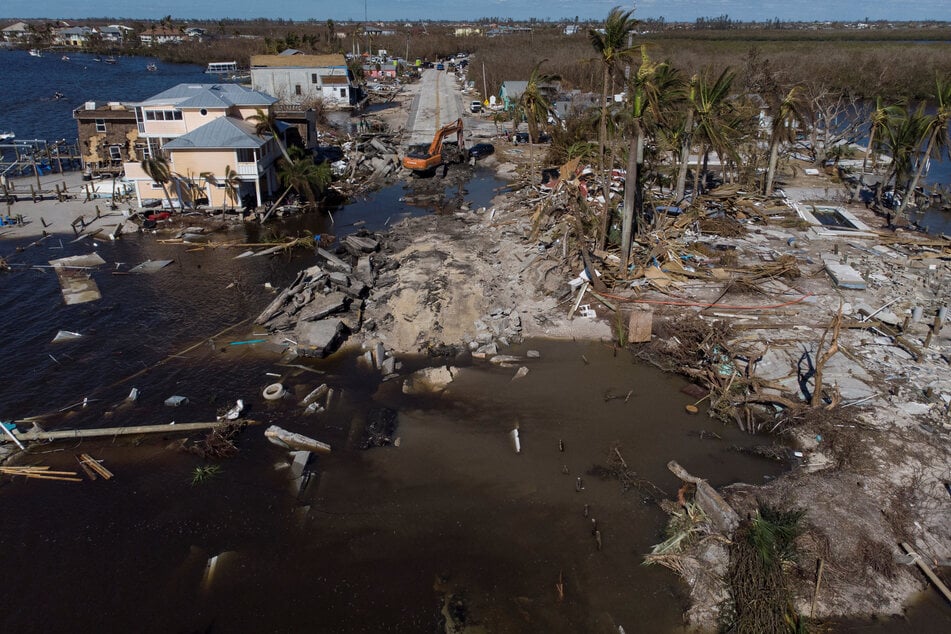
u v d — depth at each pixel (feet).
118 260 112.16
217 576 50.75
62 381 75.92
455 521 55.83
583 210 112.06
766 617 44.09
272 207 135.95
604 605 47.78
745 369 74.90
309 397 72.64
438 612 47.55
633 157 90.33
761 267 99.19
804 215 126.11
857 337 81.05
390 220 136.77
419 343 83.92
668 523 55.01
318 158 176.86
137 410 70.74
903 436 62.85
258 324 88.48
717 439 65.62
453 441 65.87
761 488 56.49
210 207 134.31
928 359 75.77
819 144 186.91
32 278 104.06
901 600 47.11
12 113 257.14
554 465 62.34
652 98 89.56
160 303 96.07
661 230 111.04
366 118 241.96
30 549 53.26
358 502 58.08
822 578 47.83
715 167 162.81
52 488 59.72
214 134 129.90
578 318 88.48
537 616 47.03
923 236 115.96
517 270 100.58
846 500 54.39
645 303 90.63
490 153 196.03
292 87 266.77
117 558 52.47
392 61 404.16
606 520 55.67
